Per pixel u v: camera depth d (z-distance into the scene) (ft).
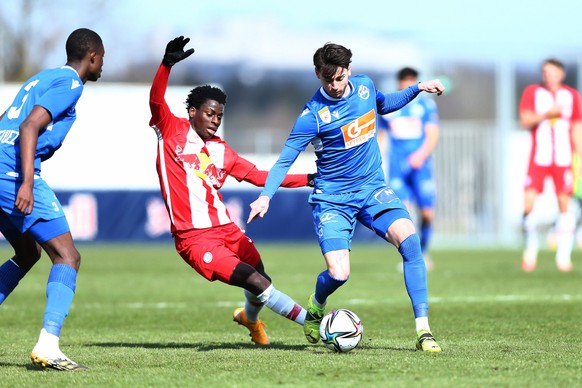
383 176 90.68
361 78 89.30
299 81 496.23
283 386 67.41
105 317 126.21
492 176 336.08
